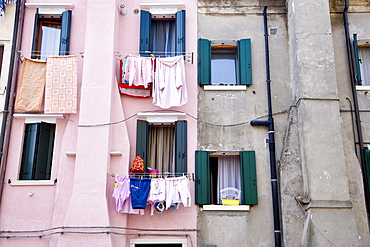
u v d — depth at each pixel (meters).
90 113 14.38
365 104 15.04
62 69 14.89
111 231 13.52
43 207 14.16
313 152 13.77
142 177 14.08
